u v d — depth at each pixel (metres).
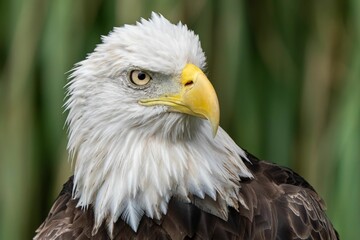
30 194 14.43
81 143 9.30
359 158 13.64
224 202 9.21
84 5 13.51
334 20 14.39
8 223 14.39
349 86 13.88
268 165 10.10
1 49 14.16
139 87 9.05
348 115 13.73
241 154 9.74
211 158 9.24
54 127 13.91
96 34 13.57
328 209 13.84
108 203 9.22
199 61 9.18
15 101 13.91
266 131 14.31
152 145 9.16
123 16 13.11
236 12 13.52
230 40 13.51
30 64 13.72
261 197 9.41
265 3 14.18
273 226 9.23
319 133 14.33
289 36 14.27
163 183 9.15
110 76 9.09
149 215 9.17
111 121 9.14
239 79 13.84
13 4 13.81
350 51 14.26
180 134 9.15
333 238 10.04
